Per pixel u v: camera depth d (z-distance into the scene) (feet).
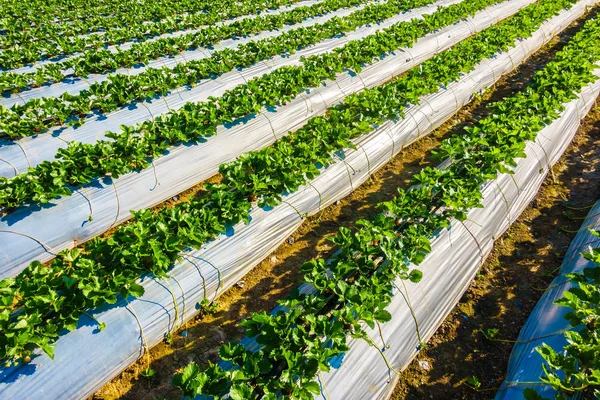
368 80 16.34
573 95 14.19
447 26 21.65
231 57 16.08
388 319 8.51
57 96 14.33
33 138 12.26
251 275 10.40
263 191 10.93
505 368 8.92
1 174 11.55
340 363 8.27
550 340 8.55
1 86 13.69
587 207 11.68
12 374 7.97
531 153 12.37
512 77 17.97
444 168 12.23
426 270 9.61
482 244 10.53
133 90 14.02
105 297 8.66
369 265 9.29
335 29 19.84
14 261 9.91
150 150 11.87
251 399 7.55
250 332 8.43
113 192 11.19
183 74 14.93
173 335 9.29
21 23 18.81
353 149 12.51
